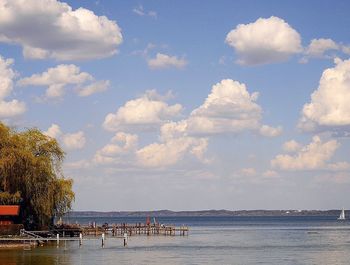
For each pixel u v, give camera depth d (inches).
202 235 6250.0
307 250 3811.5
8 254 3186.5
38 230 4099.4
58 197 4042.8
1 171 3786.9
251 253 3533.5
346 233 6712.6
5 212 3782.0
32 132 4195.4
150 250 3683.6
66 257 3065.9
